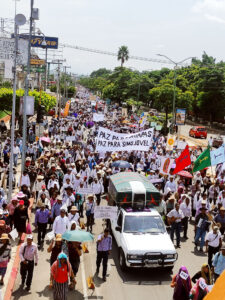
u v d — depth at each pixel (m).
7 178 18.94
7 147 23.48
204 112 76.25
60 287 8.46
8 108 37.97
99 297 9.73
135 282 10.70
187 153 17.22
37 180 16.83
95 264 12.02
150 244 11.13
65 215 11.87
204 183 20.38
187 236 14.89
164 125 54.22
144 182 14.16
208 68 74.94
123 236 11.52
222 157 19.45
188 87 83.50
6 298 9.16
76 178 17.16
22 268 9.75
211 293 3.32
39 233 12.78
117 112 81.31
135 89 96.62
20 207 12.73
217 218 13.18
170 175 18.86
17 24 16.23
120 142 19.70
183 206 14.30
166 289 10.32
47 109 47.94
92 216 14.47
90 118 56.34
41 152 26.17
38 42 62.59
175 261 11.09
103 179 19.75
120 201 12.99
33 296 9.59
